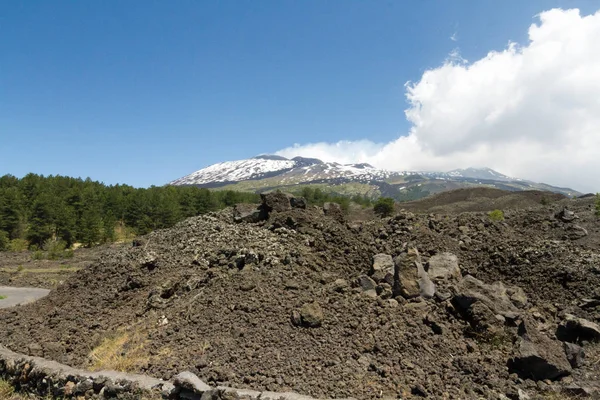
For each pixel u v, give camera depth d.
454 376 8.43
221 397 7.29
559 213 20.61
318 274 12.98
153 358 9.40
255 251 13.97
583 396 7.96
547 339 9.38
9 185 82.75
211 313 11.02
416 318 10.32
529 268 13.30
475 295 10.39
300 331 9.98
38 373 9.66
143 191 91.69
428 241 15.11
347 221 18.52
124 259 16.28
